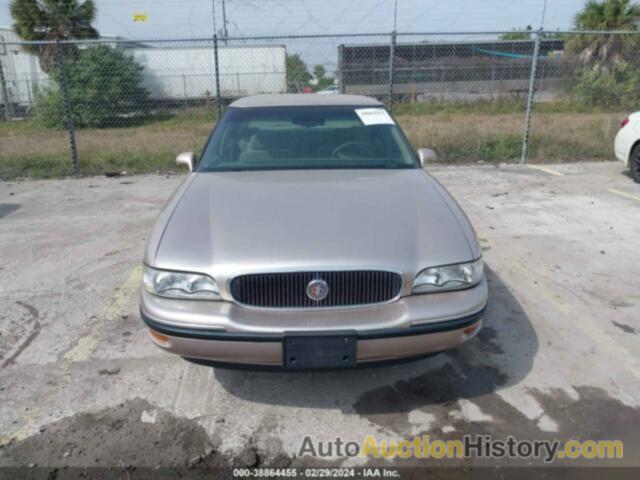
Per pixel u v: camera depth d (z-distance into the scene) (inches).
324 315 96.1
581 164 374.3
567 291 165.2
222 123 158.4
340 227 105.7
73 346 134.8
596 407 110.2
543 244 208.8
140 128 616.1
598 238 215.6
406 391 116.0
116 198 294.5
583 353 129.9
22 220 253.3
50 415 108.2
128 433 103.0
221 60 855.1
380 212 112.1
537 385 117.5
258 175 136.7
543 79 883.4
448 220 111.4
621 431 103.4
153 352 131.7
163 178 349.7
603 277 175.9
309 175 135.5
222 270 96.8
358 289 97.5
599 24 789.2
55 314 152.6
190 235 105.4
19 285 173.9
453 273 101.0
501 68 891.4
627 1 786.2
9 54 858.1
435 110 764.6
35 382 119.3
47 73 825.5
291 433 103.5
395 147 151.4
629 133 309.0
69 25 852.0
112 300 161.5
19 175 360.5
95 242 217.3
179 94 860.6
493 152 395.2
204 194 123.8
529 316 148.7
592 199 277.9
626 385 117.2
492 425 105.4
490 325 143.8
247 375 121.9
